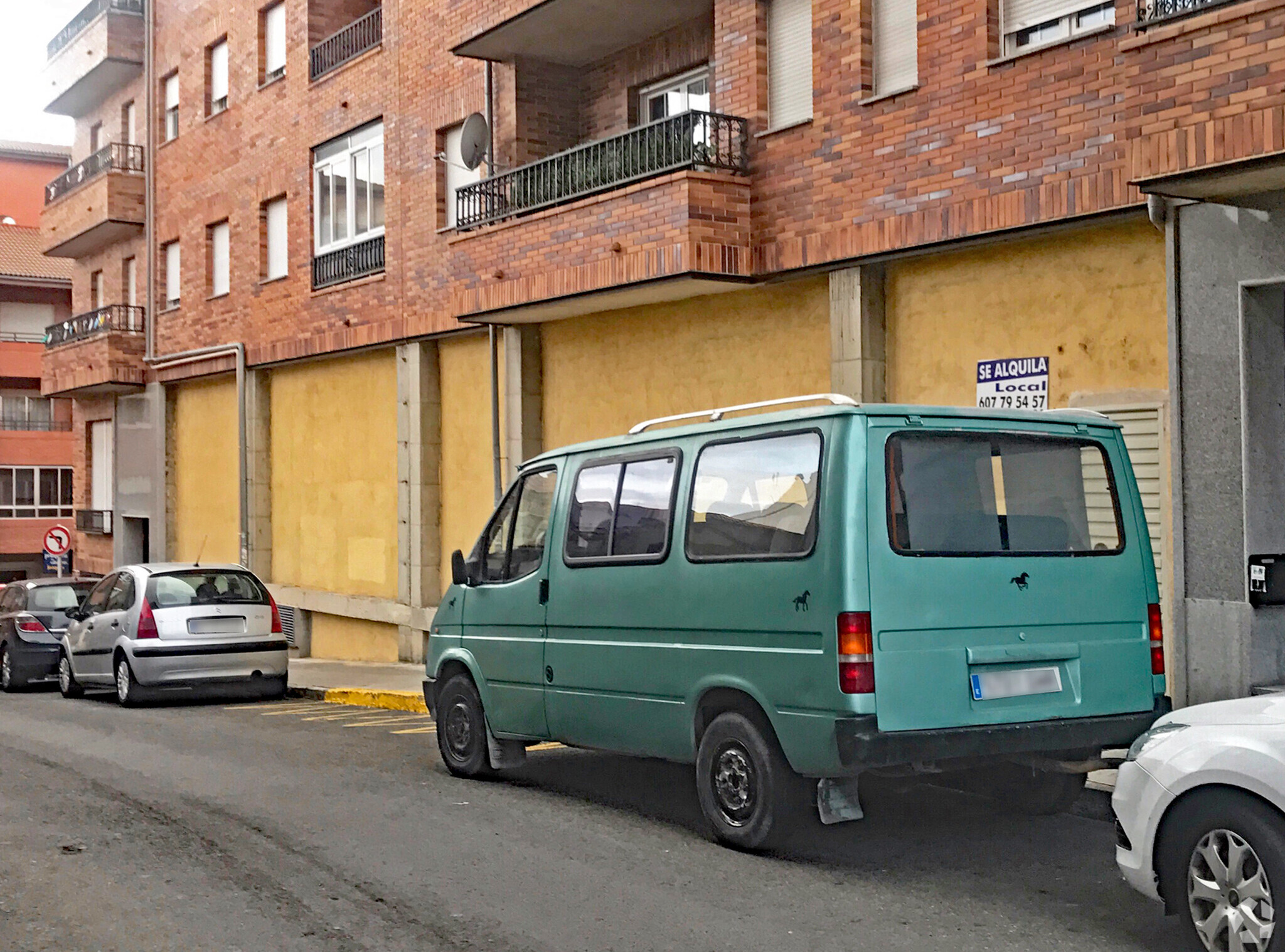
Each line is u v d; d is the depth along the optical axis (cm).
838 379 1242
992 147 1098
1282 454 938
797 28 1303
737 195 1315
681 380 1455
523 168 1560
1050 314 1080
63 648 1727
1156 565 1001
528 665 853
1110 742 675
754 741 675
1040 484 685
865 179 1209
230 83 2505
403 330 1955
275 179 2345
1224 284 928
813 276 1289
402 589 1981
